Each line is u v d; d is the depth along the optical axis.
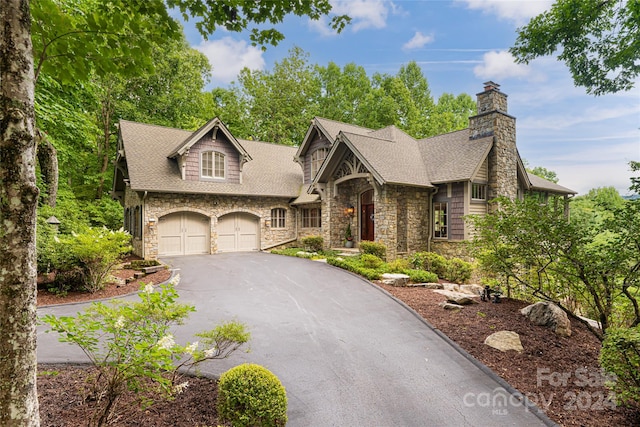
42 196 12.06
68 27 2.71
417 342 5.64
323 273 10.83
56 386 3.69
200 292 8.69
